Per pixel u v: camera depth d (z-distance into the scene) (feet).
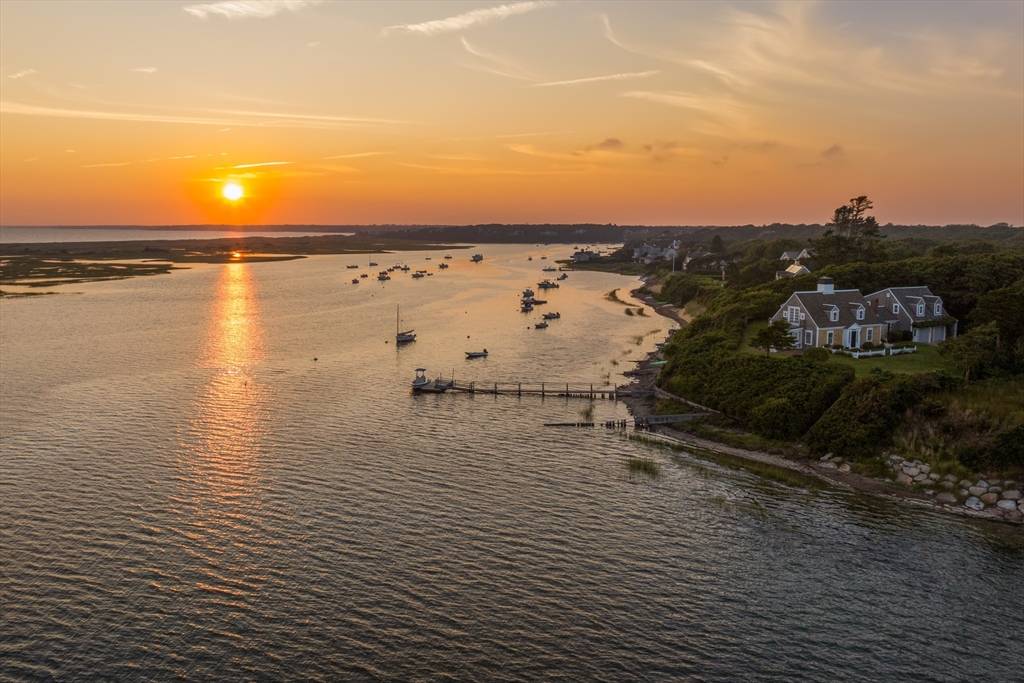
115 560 152.66
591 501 191.21
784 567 156.15
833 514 184.03
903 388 227.40
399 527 171.94
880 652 127.03
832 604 141.79
